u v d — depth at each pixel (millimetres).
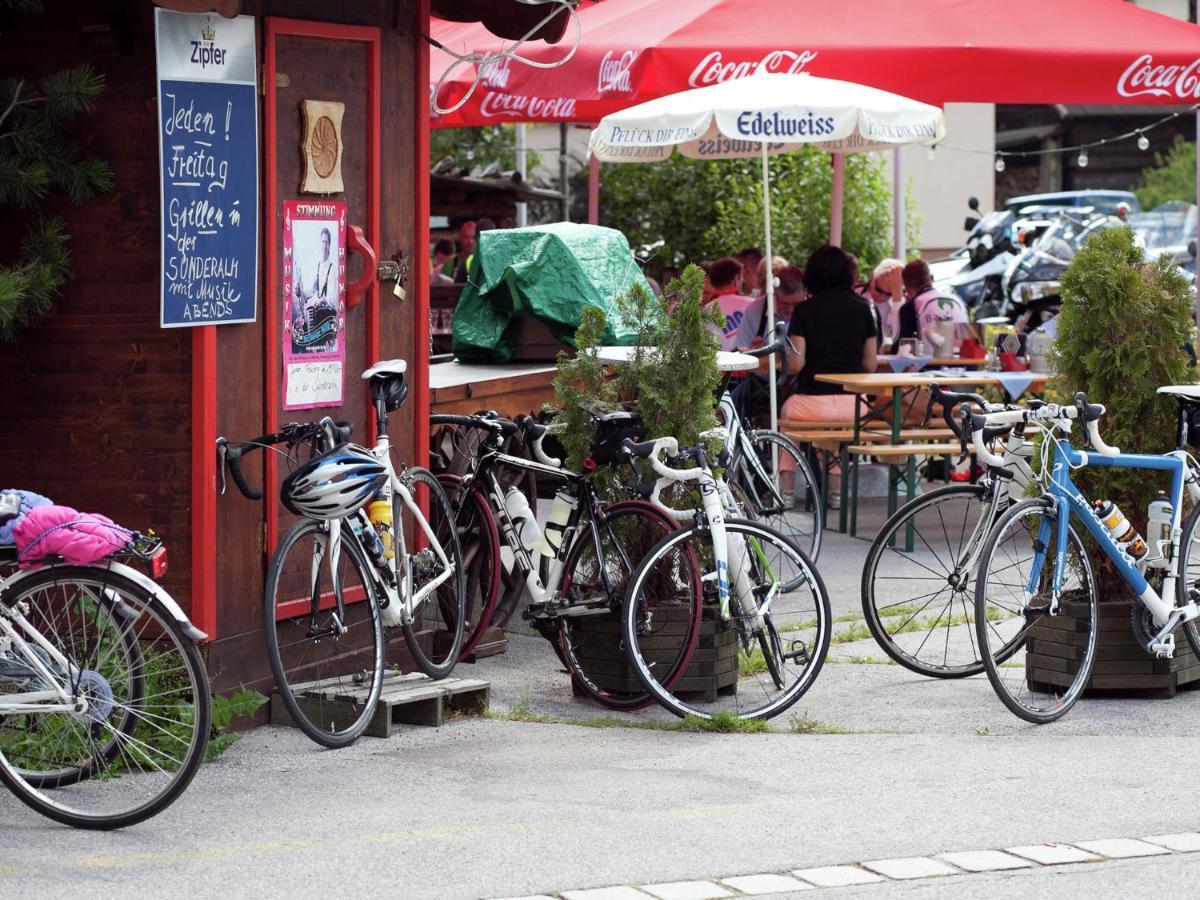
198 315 6129
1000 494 7410
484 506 7641
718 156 14500
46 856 4980
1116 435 7301
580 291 9250
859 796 5699
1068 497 7000
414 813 5469
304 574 6723
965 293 21516
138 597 5238
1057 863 4973
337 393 6898
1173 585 7109
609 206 20000
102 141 6168
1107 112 38125
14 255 6305
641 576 6746
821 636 6922
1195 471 7328
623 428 7070
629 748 6406
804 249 19672
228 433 6320
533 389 8891
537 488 8922
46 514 5246
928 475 13789
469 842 5141
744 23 11062
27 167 5977
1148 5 34094
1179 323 7332
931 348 12703
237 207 6305
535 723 6824
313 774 5957
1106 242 7410
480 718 6879
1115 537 7055
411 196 7312
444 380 8578
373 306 7059
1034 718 6773
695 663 7004
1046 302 19484
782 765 6137
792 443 10375
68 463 6332
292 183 6617
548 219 22031
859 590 9625
